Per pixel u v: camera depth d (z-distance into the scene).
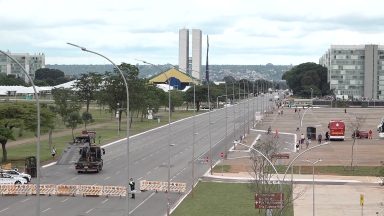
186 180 96.06
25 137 155.38
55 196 82.25
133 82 182.75
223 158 122.06
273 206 62.88
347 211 74.19
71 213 69.75
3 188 83.12
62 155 116.75
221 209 72.31
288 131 183.75
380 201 80.38
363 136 165.62
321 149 138.88
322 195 84.88
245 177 98.56
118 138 159.75
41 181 91.81
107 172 102.81
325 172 105.62
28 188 83.50
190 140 158.00
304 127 196.62
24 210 71.50
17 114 109.56
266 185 74.38
